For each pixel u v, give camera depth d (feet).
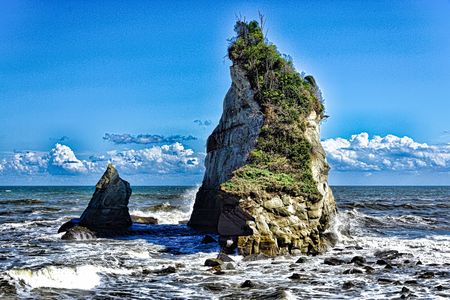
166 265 77.92
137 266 76.69
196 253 90.89
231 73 137.49
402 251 96.43
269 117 118.32
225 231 91.66
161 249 95.14
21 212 196.65
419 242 109.19
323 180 114.21
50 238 110.83
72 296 59.06
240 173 100.12
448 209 241.96
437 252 95.40
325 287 64.75
